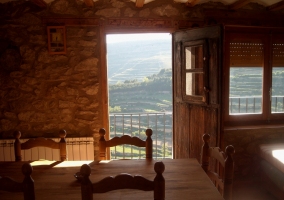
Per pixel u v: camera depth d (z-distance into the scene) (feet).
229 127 11.98
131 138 7.75
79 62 11.75
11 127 11.78
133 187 4.25
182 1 11.78
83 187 4.17
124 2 11.76
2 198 5.34
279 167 9.85
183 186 5.68
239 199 10.67
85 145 11.64
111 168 6.83
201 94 10.83
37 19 11.44
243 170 11.84
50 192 5.53
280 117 12.82
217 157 6.26
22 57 11.55
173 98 12.52
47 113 11.86
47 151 11.53
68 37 11.63
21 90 11.69
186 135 11.68
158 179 4.24
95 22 11.63
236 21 12.19
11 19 11.39
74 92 11.85
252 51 12.39
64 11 11.52
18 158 7.66
